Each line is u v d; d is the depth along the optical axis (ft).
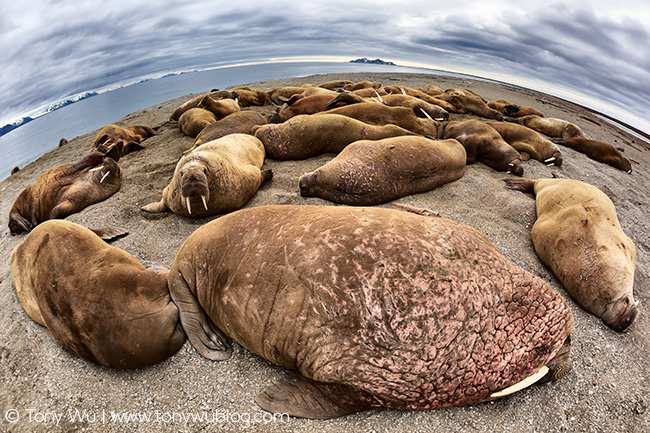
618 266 10.53
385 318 6.74
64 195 17.62
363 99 27.61
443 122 27.32
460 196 17.20
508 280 7.46
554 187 15.12
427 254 7.18
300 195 16.83
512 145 24.22
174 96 98.48
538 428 7.73
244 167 16.87
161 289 9.93
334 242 7.51
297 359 7.64
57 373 9.39
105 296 9.11
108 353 8.96
